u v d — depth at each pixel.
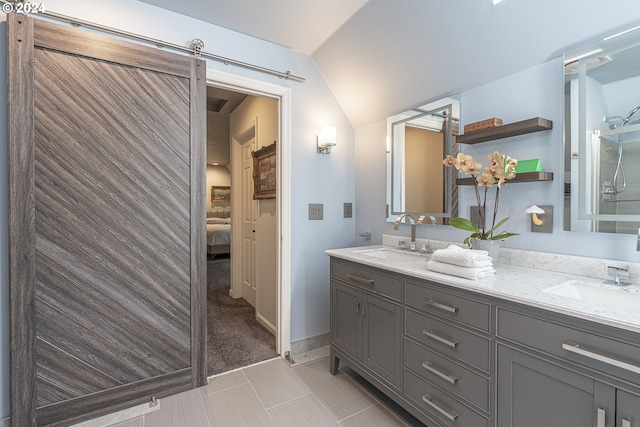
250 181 3.46
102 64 1.62
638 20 1.21
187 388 1.89
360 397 1.85
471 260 1.35
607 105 1.31
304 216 2.43
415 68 1.97
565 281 1.31
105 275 1.65
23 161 1.44
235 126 3.78
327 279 2.56
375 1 1.76
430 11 1.65
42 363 1.50
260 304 3.00
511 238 1.67
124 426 1.58
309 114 2.43
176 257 1.85
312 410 1.72
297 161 2.38
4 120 1.45
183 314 1.88
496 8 1.46
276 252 2.44
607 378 0.89
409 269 1.54
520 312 1.10
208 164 8.07
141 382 1.76
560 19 1.35
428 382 1.44
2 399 1.49
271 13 1.88
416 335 1.50
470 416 1.26
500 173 1.48
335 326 2.10
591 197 1.37
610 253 1.33
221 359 2.30
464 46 1.68
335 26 2.02
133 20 1.74
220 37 2.01
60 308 1.54
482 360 1.22
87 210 1.60
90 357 1.62
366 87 2.33
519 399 1.11
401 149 2.28
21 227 1.44
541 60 1.51
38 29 1.46
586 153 1.38
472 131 1.73
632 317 0.87
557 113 1.47
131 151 1.71
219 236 6.49
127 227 1.70
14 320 1.43
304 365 2.23
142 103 1.73
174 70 1.81
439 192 2.03
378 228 2.51
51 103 1.51
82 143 1.58
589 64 1.35
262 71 2.17
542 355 1.04
